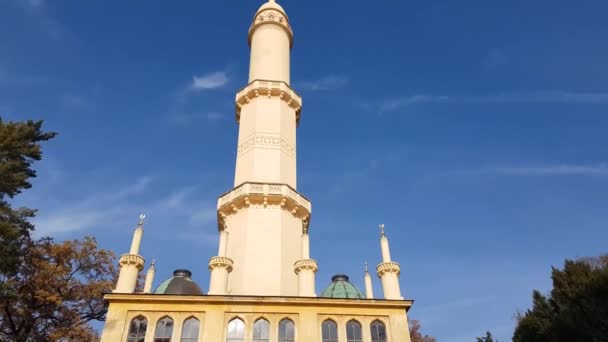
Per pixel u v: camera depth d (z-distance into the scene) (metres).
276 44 58.94
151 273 42.09
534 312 37.03
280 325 33.59
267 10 62.62
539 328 35.56
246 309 33.81
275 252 42.19
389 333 34.06
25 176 34.66
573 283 34.41
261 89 52.84
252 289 40.06
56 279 40.09
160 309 33.25
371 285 42.66
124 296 33.28
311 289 36.53
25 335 39.28
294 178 49.28
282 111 52.19
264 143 49.12
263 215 44.19
